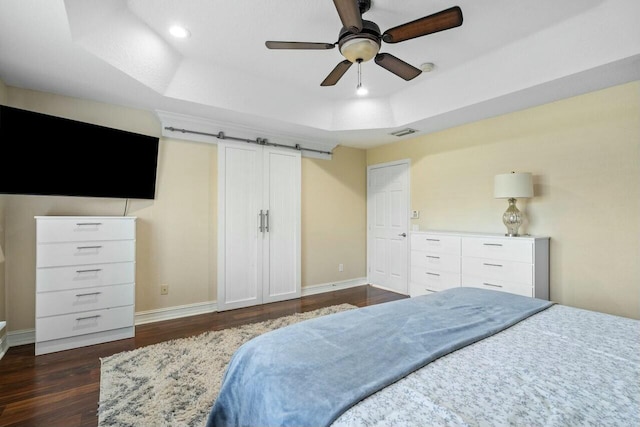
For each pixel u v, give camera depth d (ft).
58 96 9.12
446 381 3.02
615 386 2.95
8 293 8.46
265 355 3.57
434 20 5.65
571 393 2.82
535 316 5.01
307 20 7.32
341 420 2.45
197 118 11.20
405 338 3.94
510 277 9.62
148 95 9.23
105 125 9.82
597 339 4.08
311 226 14.73
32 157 7.90
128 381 6.59
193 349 8.18
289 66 9.45
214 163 11.93
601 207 8.88
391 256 15.48
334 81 8.08
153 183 10.44
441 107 10.78
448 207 12.91
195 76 9.32
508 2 6.68
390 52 8.67
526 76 8.54
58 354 8.00
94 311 8.64
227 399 3.75
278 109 11.29
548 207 9.93
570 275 9.43
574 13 7.02
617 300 8.61
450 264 11.33
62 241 8.25
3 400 6.02
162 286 10.80
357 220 16.48
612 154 8.68
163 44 8.07
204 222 11.66
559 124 9.68
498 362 3.44
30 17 5.62
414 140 14.34
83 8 5.87
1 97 8.11
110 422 5.31
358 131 13.10
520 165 10.62
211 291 11.82
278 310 12.02
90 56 7.01
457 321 4.61
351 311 5.08
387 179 15.67
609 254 8.74
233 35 7.88
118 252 9.00
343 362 3.33
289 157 13.93
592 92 9.02
